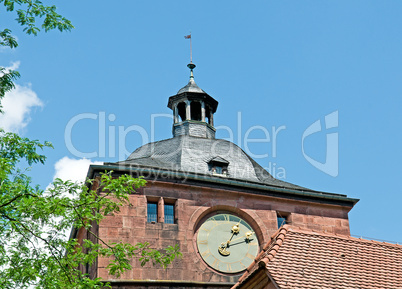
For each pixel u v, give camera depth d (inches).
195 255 1439.5
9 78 998.4
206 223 1485.0
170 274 1401.3
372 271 1036.5
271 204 1542.8
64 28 1015.6
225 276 1435.8
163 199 1470.2
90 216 1067.3
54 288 1021.8
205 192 1504.7
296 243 1050.7
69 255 1079.0
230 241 1478.8
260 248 1493.6
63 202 1022.4
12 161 1017.5
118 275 1103.0
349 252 1066.7
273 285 965.8
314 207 1574.8
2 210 990.4
